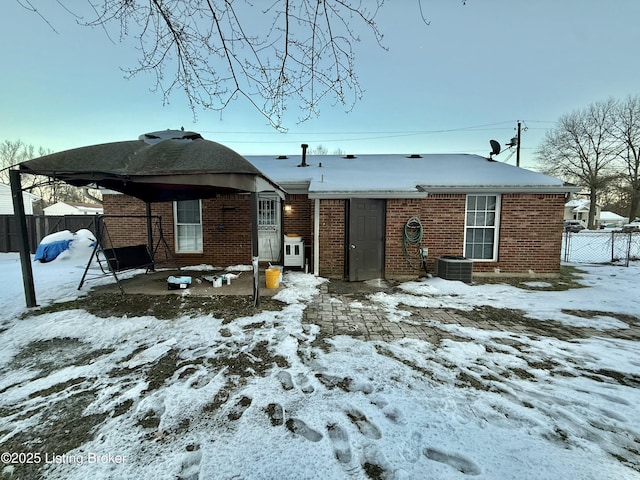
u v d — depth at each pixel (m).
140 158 4.44
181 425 2.10
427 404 2.34
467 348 3.39
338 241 7.13
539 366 3.00
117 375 2.80
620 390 2.57
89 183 6.05
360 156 11.26
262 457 1.80
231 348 3.36
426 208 7.37
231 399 2.41
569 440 1.96
